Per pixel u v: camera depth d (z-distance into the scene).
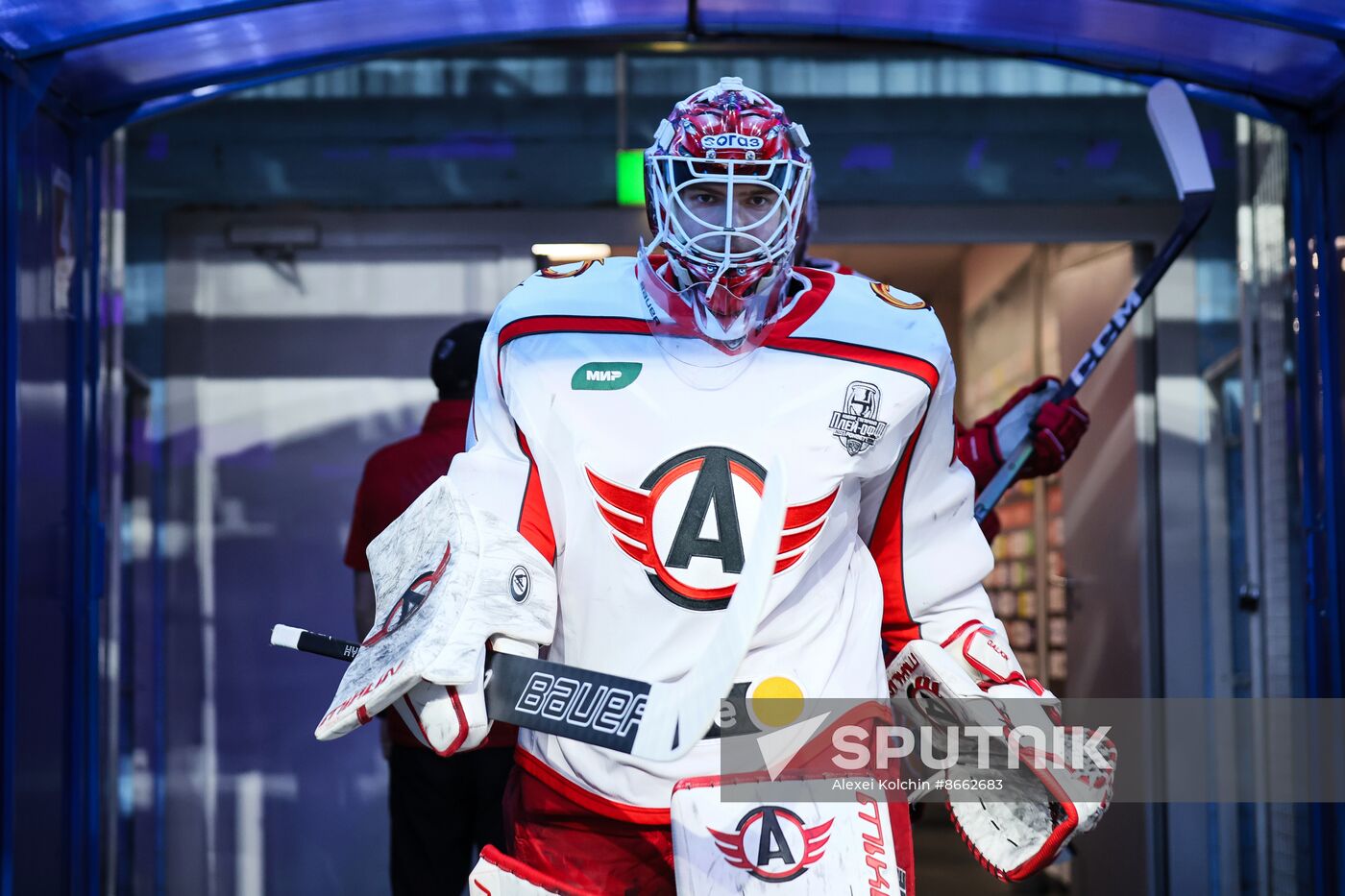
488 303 4.84
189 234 4.84
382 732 3.70
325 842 4.76
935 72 4.82
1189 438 4.82
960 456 2.88
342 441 4.85
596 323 1.78
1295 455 4.03
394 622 1.67
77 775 3.23
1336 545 3.24
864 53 4.81
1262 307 4.18
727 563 1.69
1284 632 4.11
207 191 4.84
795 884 1.62
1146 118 4.82
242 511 4.83
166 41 3.14
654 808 1.70
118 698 4.44
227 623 4.80
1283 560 4.10
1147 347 4.87
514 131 4.83
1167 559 4.80
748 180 1.69
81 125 3.35
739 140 1.69
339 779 4.78
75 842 3.21
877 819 1.68
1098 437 5.10
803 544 1.72
